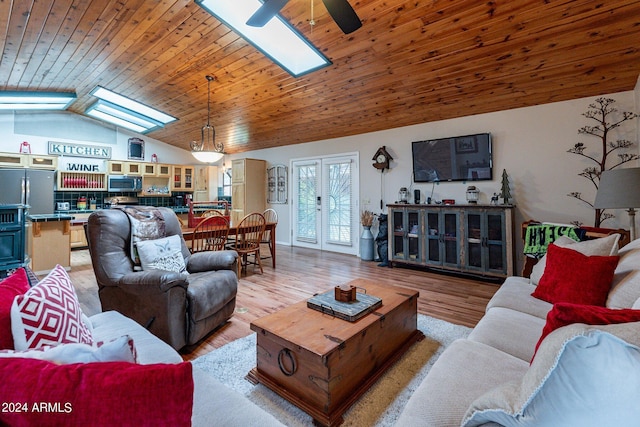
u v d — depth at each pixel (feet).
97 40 10.87
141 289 6.72
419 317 8.82
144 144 24.53
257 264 15.24
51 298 3.19
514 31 8.63
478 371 3.69
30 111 19.71
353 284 8.04
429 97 12.69
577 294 5.50
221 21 9.64
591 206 11.34
